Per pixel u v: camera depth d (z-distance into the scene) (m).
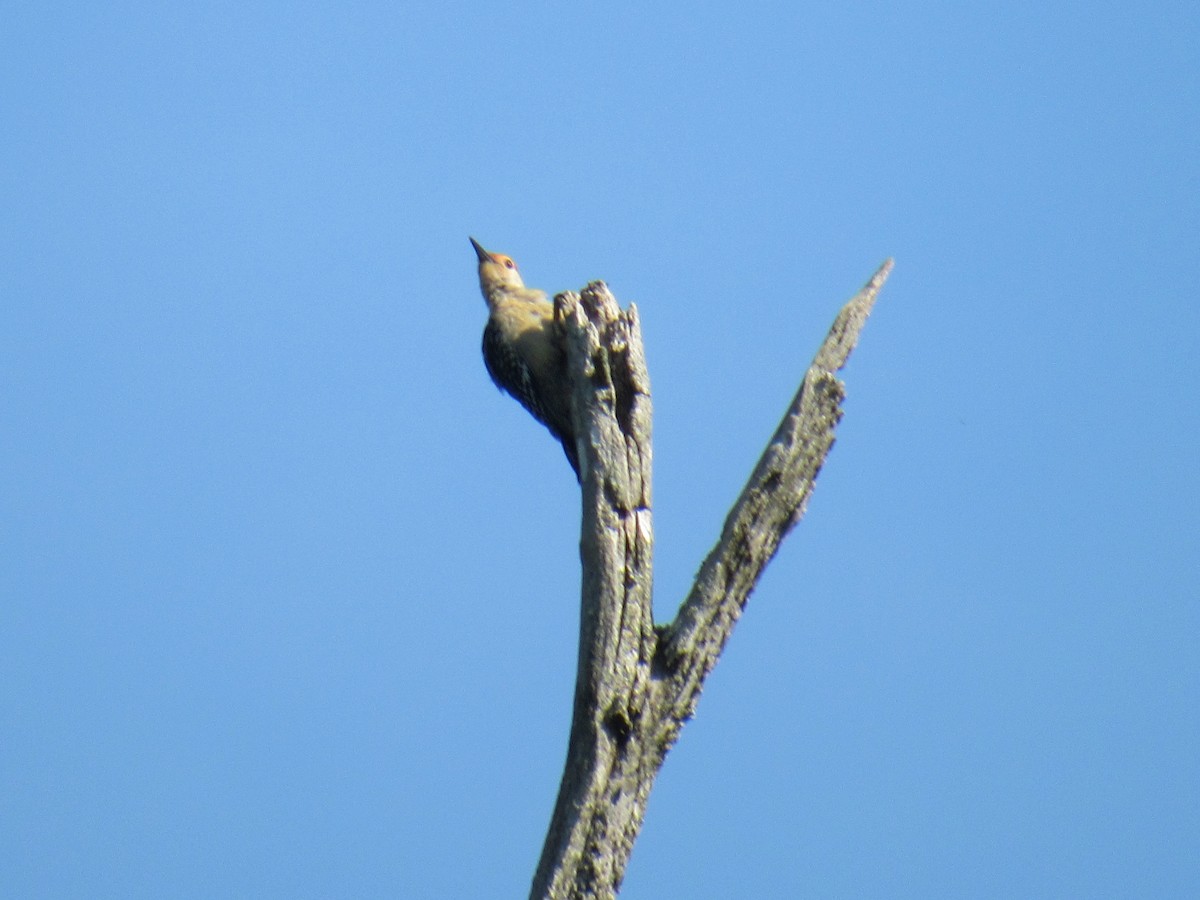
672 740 11.95
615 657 11.84
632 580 12.09
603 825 11.52
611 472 12.41
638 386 12.83
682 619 12.14
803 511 12.51
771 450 12.45
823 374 12.66
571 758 11.81
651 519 12.47
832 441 12.61
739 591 12.25
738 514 12.31
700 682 12.09
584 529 12.30
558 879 11.33
